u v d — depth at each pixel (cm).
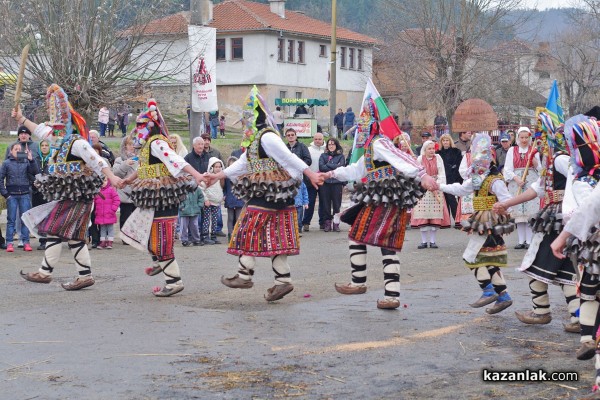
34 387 630
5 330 814
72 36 2239
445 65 4066
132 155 1465
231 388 624
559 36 4800
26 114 2406
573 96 4688
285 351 728
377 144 891
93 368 679
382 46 4838
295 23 5834
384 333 795
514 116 4447
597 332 595
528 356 710
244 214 948
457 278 1161
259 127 933
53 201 1030
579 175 632
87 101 2281
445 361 695
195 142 1573
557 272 773
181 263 1324
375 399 596
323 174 916
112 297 1003
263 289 1060
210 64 1825
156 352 727
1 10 2273
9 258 1399
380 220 909
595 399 579
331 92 3034
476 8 4028
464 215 1441
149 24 2416
